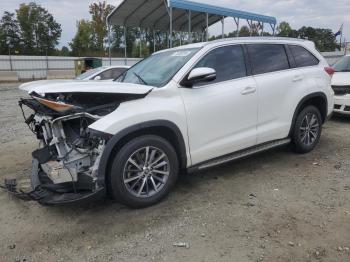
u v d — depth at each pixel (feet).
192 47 15.83
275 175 16.53
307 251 10.51
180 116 13.64
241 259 10.24
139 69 16.97
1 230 12.27
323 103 19.69
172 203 13.85
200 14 57.77
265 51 17.29
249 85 15.85
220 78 15.25
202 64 14.79
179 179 16.22
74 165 12.39
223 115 14.96
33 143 23.93
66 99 12.45
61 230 12.16
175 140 14.02
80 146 12.50
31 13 233.14
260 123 16.56
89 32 205.26
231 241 11.16
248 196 14.33
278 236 11.34
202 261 10.23
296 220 12.30
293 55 18.47
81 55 189.16
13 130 28.94
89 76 39.83
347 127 26.45
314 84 18.69
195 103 14.11
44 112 12.42
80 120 12.49
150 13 58.44
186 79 14.08
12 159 20.17
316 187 15.10
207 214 12.93
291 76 17.72
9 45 233.35
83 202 12.12
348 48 99.91
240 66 16.06
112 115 12.38
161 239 11.42
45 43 241.76
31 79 130.00
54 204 11.89
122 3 52.60
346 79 27.43
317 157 19.06
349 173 16.67
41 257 10.69
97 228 12.21
